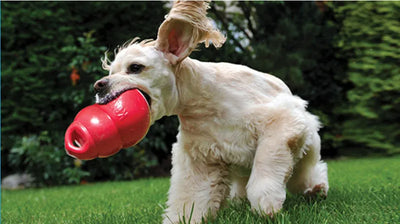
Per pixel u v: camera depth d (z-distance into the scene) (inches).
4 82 140.2
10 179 149.9
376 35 162.4
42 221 71.0
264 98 57.0
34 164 144.7
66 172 141.8
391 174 100.0
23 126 147.8
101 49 141.6
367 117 165.5
